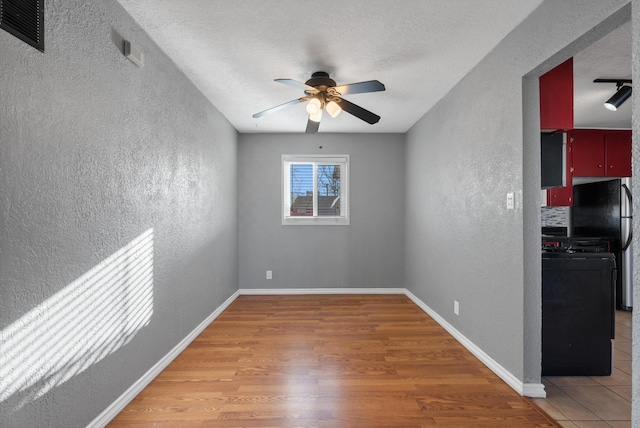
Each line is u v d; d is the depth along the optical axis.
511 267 2.15
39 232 1.36
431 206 3.67
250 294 4.73
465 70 2.74
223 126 3.93
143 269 2.15
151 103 2.25
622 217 3.94
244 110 3.75
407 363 2.50
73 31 1.53
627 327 3.38
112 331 1.83
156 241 2.32
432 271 3.64
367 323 3.43
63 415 1.48
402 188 4.79
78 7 1.56
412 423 1.78
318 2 1.88
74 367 1.55
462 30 2.15
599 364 2.31
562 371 2.32
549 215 4.81
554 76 2.18
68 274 1.51
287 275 4.77
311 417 1.83
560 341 2.32
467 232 2.79
